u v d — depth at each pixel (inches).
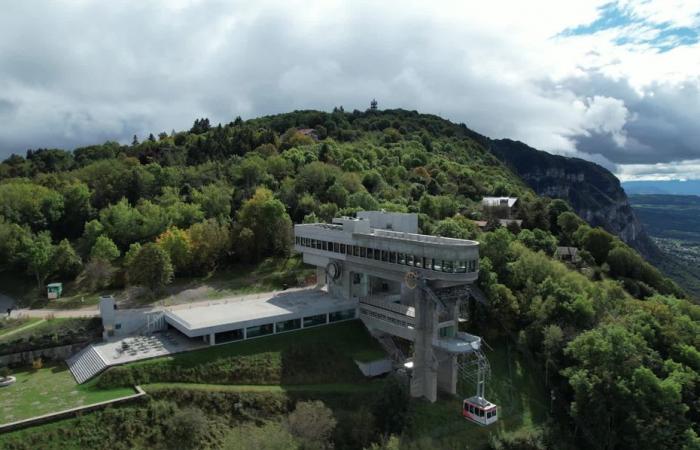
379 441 2576.3
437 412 2955.2
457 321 3193.9
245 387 2775.6
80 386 2650.1
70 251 4242.1
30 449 2180.1
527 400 3265.3
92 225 4660.4
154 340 3115.2
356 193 5900.6
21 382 2723.9
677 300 4468.5
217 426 2506.2
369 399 2859.3
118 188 5703.7
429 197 6195.9
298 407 2496.3
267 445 2183.8
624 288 5098.4
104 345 3019.2
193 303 3900.1
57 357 3056.1
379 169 7746.1
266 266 4773.6
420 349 3090.6
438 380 3221.0
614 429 2883.9
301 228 4165.8
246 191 5797.2
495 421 2989.7
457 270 2970.0
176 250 4335.6
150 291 4079.7
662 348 3516.2
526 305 3836.1
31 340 2987.2
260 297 4023.1
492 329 3710.6
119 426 2372.0
